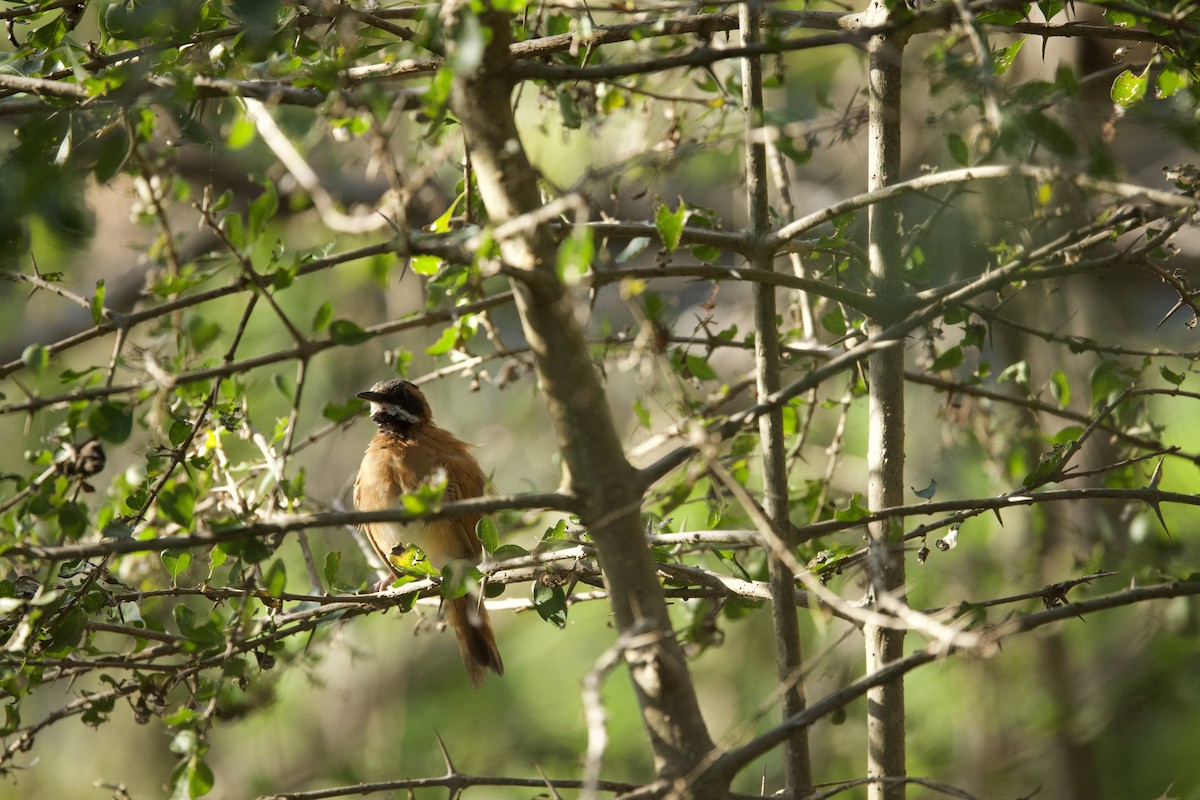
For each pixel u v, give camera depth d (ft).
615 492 21.56
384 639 63.16
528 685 60.44
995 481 38.93
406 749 59.11
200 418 23.52
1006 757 44.83
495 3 20.48
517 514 29.27
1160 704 47.16
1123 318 49.52
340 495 34.35
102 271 55.77
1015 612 22.94
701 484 38.19
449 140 29.78
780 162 33.53
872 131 27.37
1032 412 37.93
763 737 20.70
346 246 51.21
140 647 28.84
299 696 60.08
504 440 60.23
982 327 29.50
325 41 27.32
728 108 32.32
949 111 27.32
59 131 25.23
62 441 26.58
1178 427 49.14
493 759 57.47
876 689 26.25
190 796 22.16
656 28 26.35
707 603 22.72
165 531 27.76
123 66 24.04
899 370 27.22
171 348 34.91
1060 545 44.37
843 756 50.29
